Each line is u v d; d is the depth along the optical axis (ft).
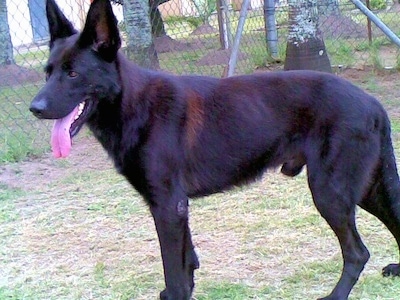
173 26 31.89
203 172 7.67
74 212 10.99
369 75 19.81
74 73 7.30
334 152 7.52
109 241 9.89
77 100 7.35
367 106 7.61
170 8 33.63
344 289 7.79
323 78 7.74
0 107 17.71
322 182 7.60
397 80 19.12
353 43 24.22
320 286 8.29
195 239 9.73
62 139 7.38
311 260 8.92
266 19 22.33
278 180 11.84
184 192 7.58
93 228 10.36
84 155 13.98
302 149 7.70
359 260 7.78
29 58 24.47
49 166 13.30
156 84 7.57
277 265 8.87
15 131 15.28
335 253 9.08
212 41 27.30
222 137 7.64
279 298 8.07
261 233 9.81
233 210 10.68
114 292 8.42
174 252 7.50
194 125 7.58
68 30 7.73
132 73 7.53
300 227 9.92
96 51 7.37
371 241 9.35
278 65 21.88
